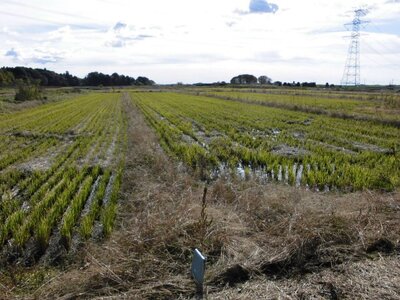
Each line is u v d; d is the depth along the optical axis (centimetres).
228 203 834
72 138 1959
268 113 3011
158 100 5206
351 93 6706
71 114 3225
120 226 773
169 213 734
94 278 536
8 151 1602
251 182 1016
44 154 1552
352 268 556
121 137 1948
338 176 1139
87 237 721
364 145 1686
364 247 621
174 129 2169
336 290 497
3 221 809
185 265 571
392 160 1305
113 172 1223
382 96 4372
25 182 1090
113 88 13150
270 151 1571
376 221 706
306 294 490
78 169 1273
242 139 1823
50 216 801
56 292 512
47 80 13975
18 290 537
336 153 1481
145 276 543
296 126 2269
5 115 3141
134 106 4050
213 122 2502
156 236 642
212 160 1361
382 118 2386
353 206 796
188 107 3762
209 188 947
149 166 1252
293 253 595
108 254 602
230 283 531
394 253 613
